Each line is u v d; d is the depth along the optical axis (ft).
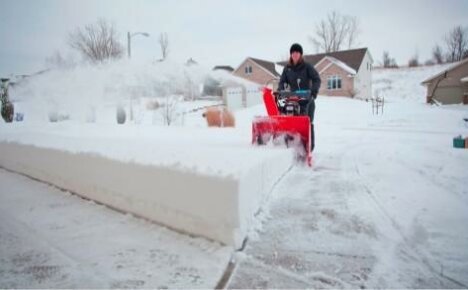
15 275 7.51
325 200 11.57
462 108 79.77
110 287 6.98
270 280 7.13
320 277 7.17
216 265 7.71
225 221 8.59
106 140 16.65
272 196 11.86
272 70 106.83
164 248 8.59
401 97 145.38
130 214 10.82
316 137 30.83
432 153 20.53
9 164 17.74
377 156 19.74
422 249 8.16
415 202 11.26
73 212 11.30
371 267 7.48
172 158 10.62
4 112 49.49
